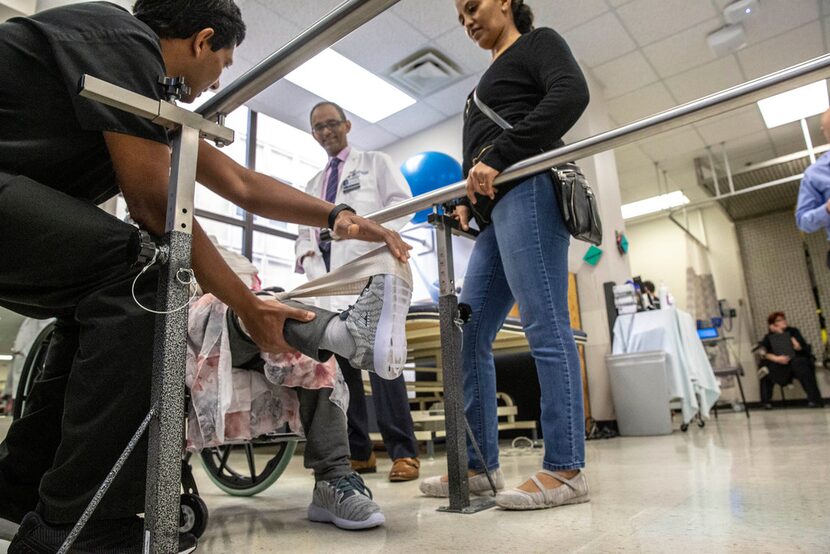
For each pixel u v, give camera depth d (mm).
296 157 5699
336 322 933
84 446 703
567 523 1032
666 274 8289
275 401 1225
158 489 569
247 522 1244
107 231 699
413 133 5520
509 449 3086
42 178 738
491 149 1203
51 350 914
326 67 4418
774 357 6711
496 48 1494
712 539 873
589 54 4387
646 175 6746
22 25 729
